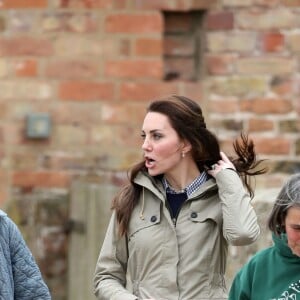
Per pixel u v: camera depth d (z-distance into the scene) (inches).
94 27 1171.9
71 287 1140.5
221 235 711.1
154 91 1176.2
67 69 1171.3
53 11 1168.2
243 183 739.4
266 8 1181.7
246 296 657.6
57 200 1157.7
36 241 1158.3
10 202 1162.6
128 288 717.3
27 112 1168.2
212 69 1182.9
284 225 629.9
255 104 1181.1
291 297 641.6
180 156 715.4
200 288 701.9
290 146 1179.9
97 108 1173.7
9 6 1166.3
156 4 1173.7
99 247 1123.3
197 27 1187.9
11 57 1166.3
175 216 710.5
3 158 1167.6
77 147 1171.9
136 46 1174.3
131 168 717.3
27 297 693.9
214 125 1181.7
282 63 1182.9
